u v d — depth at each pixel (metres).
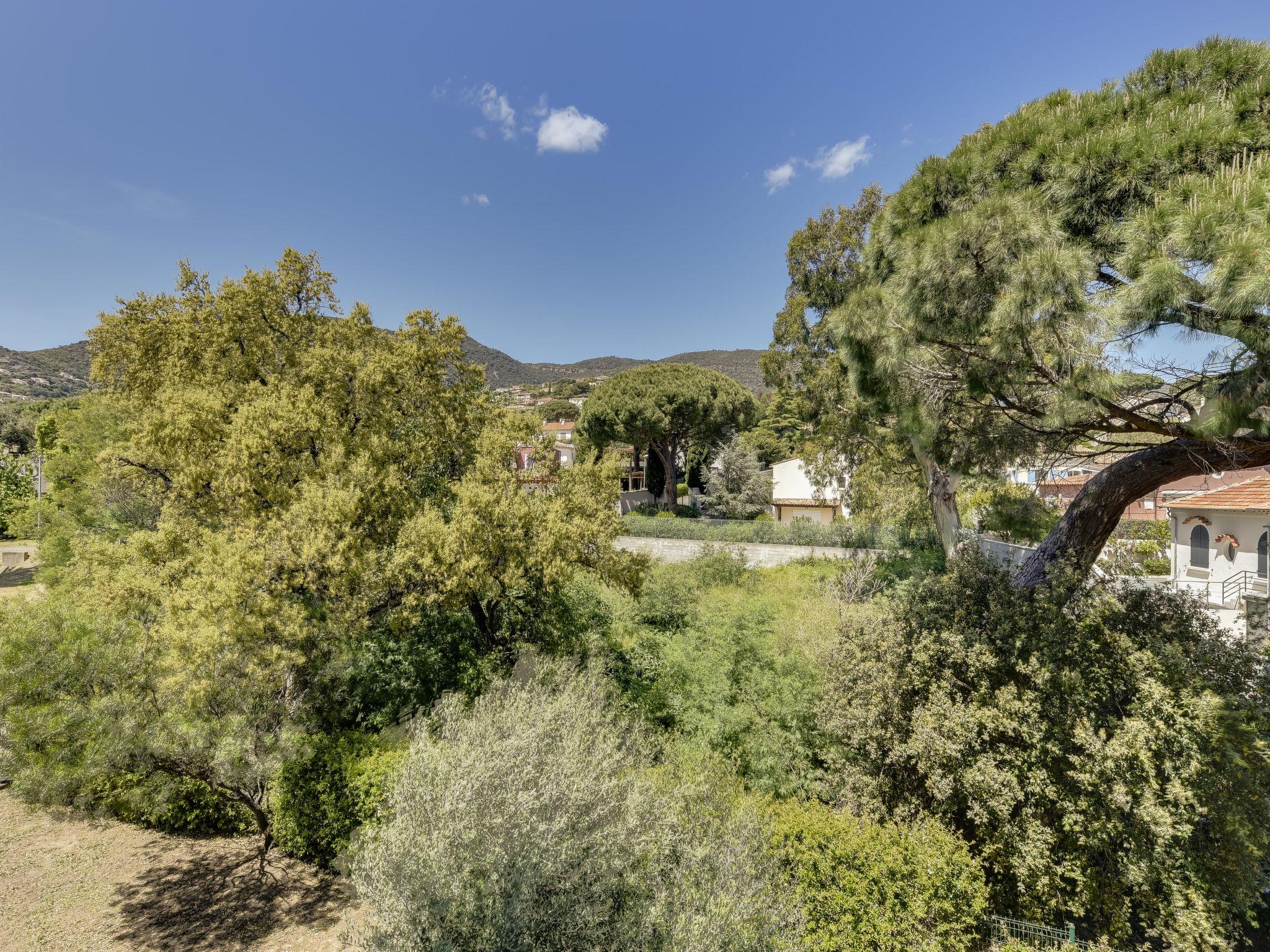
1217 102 5.87
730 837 5.63
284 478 10.69
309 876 7.49
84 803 6.45
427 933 4.44
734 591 19.98
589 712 7.59
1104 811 5.74
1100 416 6.50
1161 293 4.58
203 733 6.82
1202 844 5.66
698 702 9.49
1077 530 8.23
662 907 4.79
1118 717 6.17
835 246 17.86
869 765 7.34
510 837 4.82
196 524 11.00
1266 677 6.19
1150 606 7.06
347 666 8.96
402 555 9.54
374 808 7.14
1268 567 12.89
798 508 35.94
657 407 35.00
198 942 6.19
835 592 16.91
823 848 6.18
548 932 4.63
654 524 28.41
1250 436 5.98
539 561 10.61
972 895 5.82
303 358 12.86
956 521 16.81
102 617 7.82
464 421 13.72
